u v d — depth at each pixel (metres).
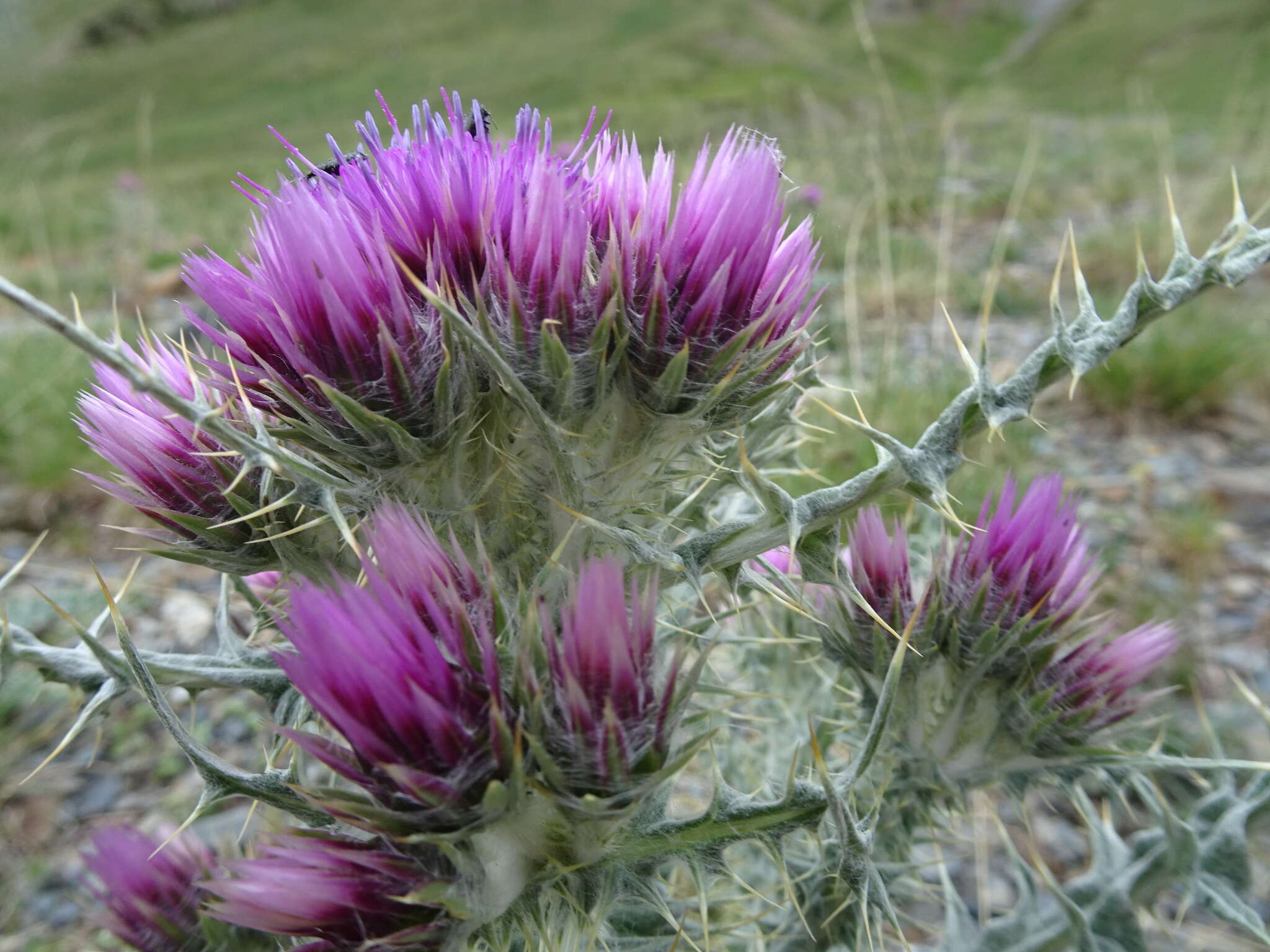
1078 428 0.36
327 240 0.08
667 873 0.13
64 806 0.21
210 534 0.10
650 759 0.08
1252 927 0.12
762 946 0.14
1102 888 0.13
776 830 0.09
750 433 0.12
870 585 0.12
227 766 0.09
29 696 0.23
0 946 0.18
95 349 0.07
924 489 0.09
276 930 0.08
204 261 0.09
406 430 0.08
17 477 0.33
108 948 0.18
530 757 0.08
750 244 0.09
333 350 0.08
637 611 0.08
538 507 0.10
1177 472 0.32
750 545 0.10
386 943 0.08
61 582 0.28
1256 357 0.37
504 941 0.08
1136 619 0.24
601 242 0.09
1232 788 0.13
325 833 0.08
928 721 0.12
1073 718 0.11
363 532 0.10
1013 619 0.11
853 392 0.11
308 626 0.07
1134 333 0.09
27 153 1.33
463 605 0.08
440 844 0.08
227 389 0.09
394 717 0.07
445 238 0.09
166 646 0.26
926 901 0.17
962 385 0.32
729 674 0.17
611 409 0.09
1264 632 0.24
